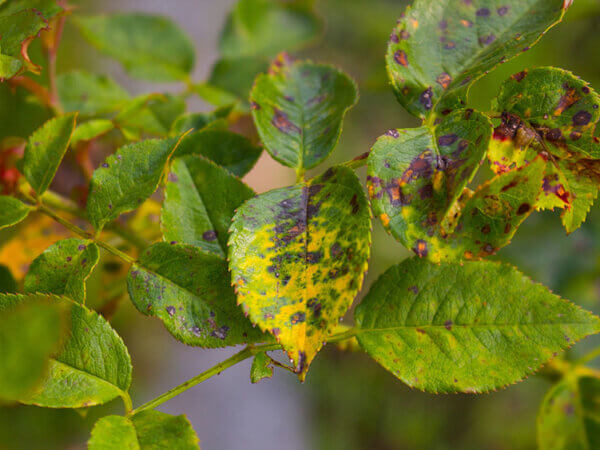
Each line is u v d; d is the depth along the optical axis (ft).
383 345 1.11
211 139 1.20
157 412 1.08
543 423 1.25
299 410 3.58
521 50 1.10
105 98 1.39
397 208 1.05
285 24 1.50
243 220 1.06
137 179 1.12
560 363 1.27
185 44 1.45
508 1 1.13
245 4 1.48
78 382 1.08
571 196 1.10
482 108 1.67
